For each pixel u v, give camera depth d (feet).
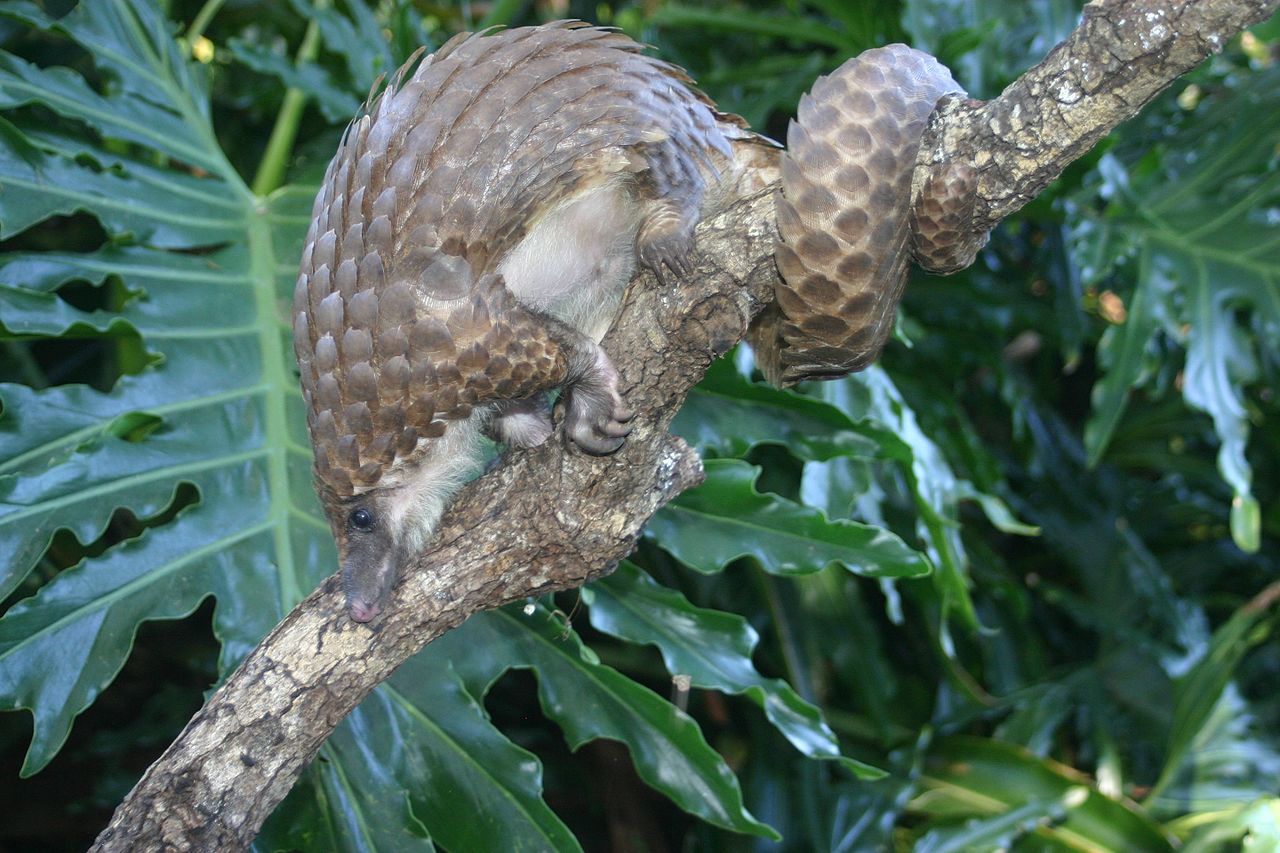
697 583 8.87
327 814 6.79
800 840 8.11
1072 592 10.34
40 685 6.66
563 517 6.37
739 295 6.31
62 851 10.04
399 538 6.51
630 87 6.44
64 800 9.41
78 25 7.48
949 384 9.23
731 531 7.14
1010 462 10.32
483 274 6.34
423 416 6.38
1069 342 9.03
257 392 7.09
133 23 7.58
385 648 6.36
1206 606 10.66
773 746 8.39
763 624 8.87
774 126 10.11
